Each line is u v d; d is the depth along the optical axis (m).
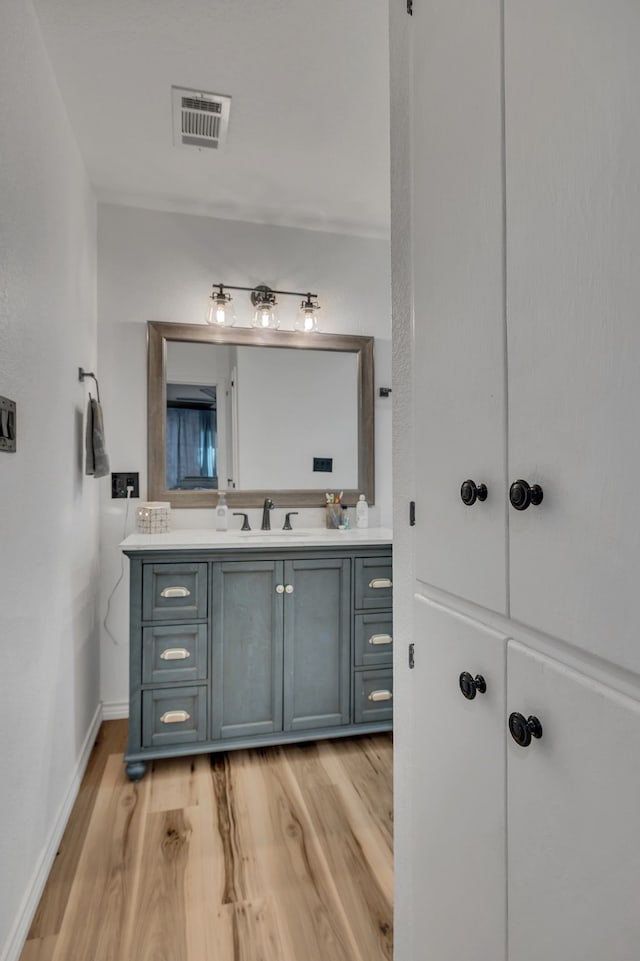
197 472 2.51
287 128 1.88
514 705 0.64
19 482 1.23
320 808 1.73
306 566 2.11
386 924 1.27
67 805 1.67
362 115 1.81
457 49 0.76
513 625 0.64
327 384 2.68
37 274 1.40
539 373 0.58
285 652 2.09
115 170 2.15
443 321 0.81
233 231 2.55
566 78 0.53
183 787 1.86
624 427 0.46
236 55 1.54
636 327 0.45
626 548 0.46
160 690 1.95
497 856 0.67
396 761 1.03
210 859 1.49
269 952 1.19
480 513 0.70
